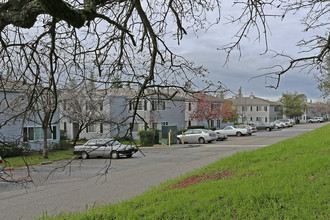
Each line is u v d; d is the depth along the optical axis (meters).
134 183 11.02
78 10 3.26
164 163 16.58
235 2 4.27
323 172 7.55
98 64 4.54
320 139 16.05
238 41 4.37
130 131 4.17
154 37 4.41
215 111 42.22
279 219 5.07
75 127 36.41
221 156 18.59
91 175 13.40
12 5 3.20
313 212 5.06
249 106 79.00
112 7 5.04
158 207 6.36
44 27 4.18
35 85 4.01
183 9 5.30
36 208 8.12
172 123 40.59
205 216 5.63
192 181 9.12
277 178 7.43
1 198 9.41
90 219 6.18
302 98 80.38
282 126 59.00
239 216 5.43
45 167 16.08
